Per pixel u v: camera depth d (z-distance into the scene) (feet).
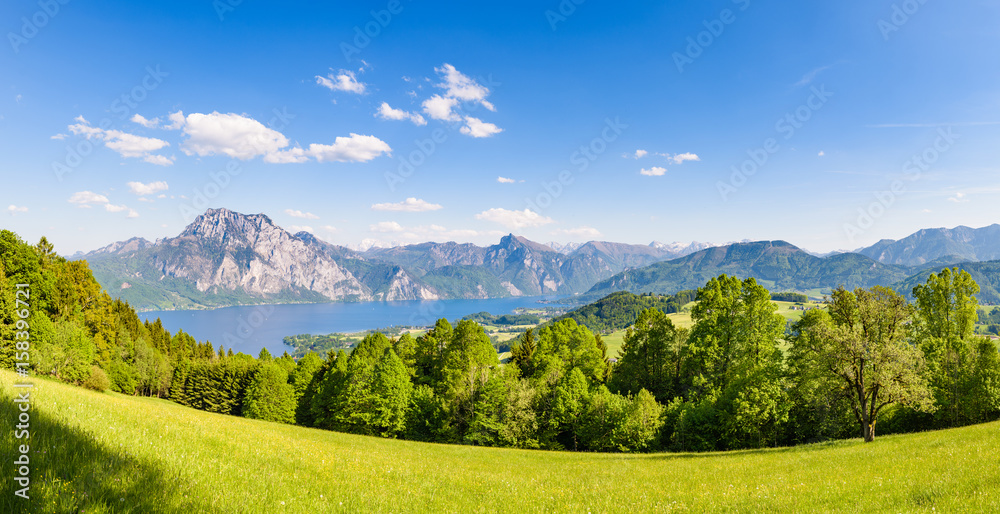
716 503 38.42
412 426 182.19
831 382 108.37
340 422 198.59
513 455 121.60
